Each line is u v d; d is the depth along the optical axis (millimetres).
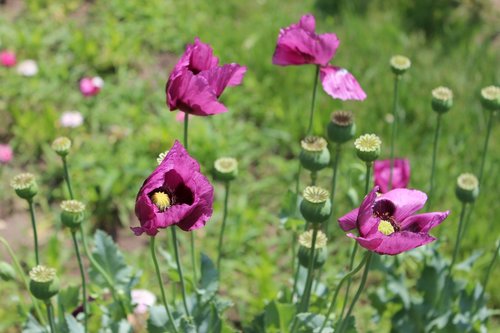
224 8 2291
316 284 1260
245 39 2123
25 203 1729
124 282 1253
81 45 2088
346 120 1153
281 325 1198
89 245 1641
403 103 1871
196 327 1195
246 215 1656
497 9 2320
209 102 1046
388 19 2205
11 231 1678
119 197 1708
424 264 1336
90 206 1698
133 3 2303
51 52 2141
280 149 1837
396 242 934
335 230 1634
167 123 1833
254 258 1604
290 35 1126
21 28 2203
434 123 1828
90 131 1862
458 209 1623
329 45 1126
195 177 971
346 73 1158
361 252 1451
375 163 1282
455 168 1724
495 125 1837
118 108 1927
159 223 958
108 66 2080
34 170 1788
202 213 974
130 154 1779
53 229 1678
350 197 1292
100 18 2287
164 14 2283
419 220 984
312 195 1035
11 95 1961
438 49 2082
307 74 1965
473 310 1312
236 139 1823
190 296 1221
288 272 1592
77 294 1258
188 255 1597
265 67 2012
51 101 1953
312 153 1145
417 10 2266
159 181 953
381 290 1361
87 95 1877
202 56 1084
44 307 1264
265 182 1754
